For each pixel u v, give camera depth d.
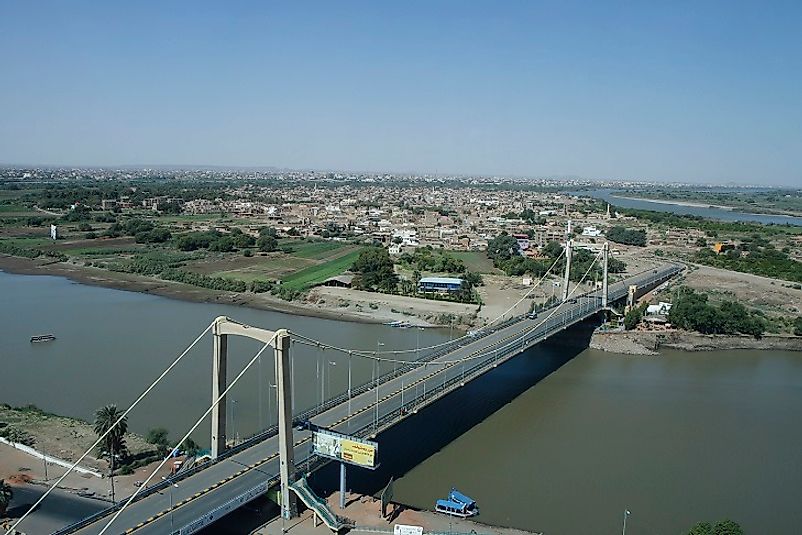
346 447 72.38
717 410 111.12
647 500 78.44
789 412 110.81
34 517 70.19
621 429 101.31
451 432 99.12
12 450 86.56
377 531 68.56
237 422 97.06
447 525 70.81
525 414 107.31
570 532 70.94
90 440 90.56
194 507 64.56
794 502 79.00
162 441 89.00
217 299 198.75
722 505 77.81
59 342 143.12
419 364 110.44
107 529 60.16
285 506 69.69
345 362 130.62
